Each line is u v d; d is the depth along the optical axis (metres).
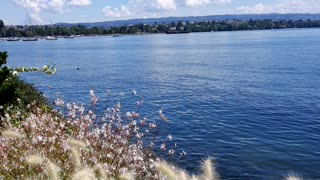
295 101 30.70
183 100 32.59
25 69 13.25
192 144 18.86
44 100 12.45
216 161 16.33
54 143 6.04
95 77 52.81
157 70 61.56
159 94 36.19
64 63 79.12
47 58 94.38
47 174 4.62
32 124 6.63
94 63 78.94
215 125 23.25
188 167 14.95
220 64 68.88
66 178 4.86
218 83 43.59
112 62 81.25
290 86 38.97
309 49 98.56
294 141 19.42
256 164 16.06
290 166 15.84
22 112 9.32
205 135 20.80
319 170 15.35
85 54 110.25
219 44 149.12
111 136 6.93
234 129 22.20
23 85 12.80
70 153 5.48
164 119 8.52
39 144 5.80
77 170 4.95
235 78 47.81
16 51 130.88
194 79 48.41
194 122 24.05
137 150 7.11
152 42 193.38
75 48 146.50
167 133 20.61
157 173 6.43
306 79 43.78
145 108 28.50
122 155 6.47
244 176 14.76
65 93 37.50
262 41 158.75
